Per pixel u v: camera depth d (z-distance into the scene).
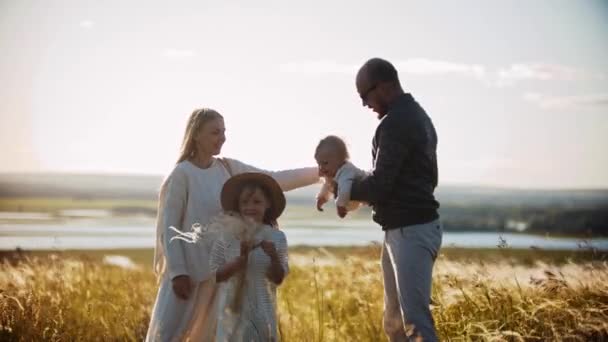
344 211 6.73
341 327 8.79
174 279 7.00
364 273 9.66
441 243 6.82
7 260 10.45
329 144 7.05
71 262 11.55
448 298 8.21
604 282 8.11
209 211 7.18
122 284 11.27
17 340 8.48
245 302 6.58
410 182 6.64
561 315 7.82
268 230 6.79
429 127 6.75
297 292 10.43
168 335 7.00
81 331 8.83
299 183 7.84
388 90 6.75
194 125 7.30
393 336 6.99
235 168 7.55
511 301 7.98
